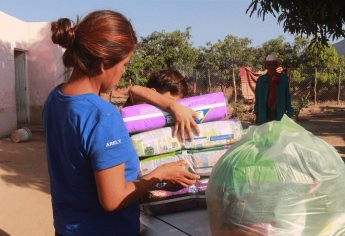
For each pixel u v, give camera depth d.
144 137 1.77
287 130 1.57
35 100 14.39
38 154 9.27
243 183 1.43
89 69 1.42
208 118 1.83
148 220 1.81
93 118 1.39
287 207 1.39
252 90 18.19
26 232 4.64
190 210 1.85
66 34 1.40
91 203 1.48
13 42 12.95
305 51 21.14
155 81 2.12
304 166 1.43
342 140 10.43
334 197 1.44
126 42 1.42
